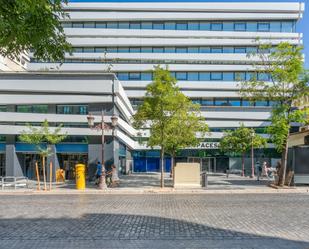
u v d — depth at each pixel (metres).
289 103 25.08
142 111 25.31
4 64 46.56
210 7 64.69
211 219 11.19
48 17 4.46
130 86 61.59
